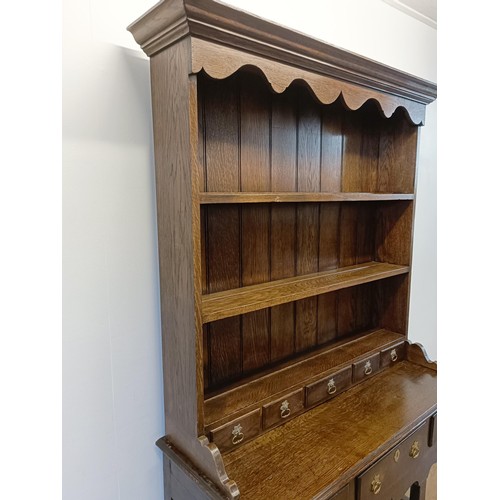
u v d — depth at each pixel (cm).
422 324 233
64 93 98
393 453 120
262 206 131
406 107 142
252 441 115
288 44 96
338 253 158
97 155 104
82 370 107
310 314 151
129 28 97
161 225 106
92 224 105
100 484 113
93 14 100
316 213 148
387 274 151
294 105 135
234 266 125
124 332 113
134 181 111
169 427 114
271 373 134
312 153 143
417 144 154
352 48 170
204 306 105
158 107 100
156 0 110
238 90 120
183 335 102
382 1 181
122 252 111
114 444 114
